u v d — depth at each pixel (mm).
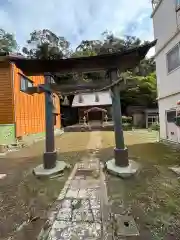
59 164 5996
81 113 29672
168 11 9234
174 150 8500
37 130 16203
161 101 10867
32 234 2766
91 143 12062
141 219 3074
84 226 2926
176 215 3166
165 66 9984
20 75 12609
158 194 4020
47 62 5883
